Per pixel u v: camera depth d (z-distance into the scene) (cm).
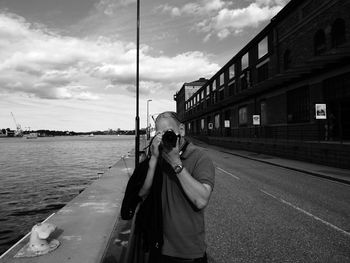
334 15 1902
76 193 2162
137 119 1466
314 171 1531
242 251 521
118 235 545
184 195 213
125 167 1867
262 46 3158
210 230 641
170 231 212
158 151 209
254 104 3266
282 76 2172
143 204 226
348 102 1816
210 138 5044
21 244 491
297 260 483
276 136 2708
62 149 10300
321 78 2003
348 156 1573
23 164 4728
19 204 1806
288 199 953
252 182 1292
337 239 581
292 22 2480
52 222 635
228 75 4569
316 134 2064
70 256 444
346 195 1012
